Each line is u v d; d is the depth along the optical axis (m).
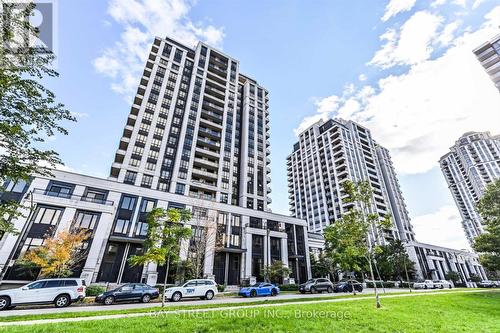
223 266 36.94
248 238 39.59
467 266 86.00
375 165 98.94
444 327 8.95
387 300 16.16
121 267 29.72
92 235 27.34
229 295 23.17
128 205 33.03
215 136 55.94
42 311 12.62
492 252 24.69
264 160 60.06
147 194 34.81
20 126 7.11
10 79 6.88
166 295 18.00
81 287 15.86
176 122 51.78
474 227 123.25
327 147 96.62
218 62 67.50
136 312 11.27
